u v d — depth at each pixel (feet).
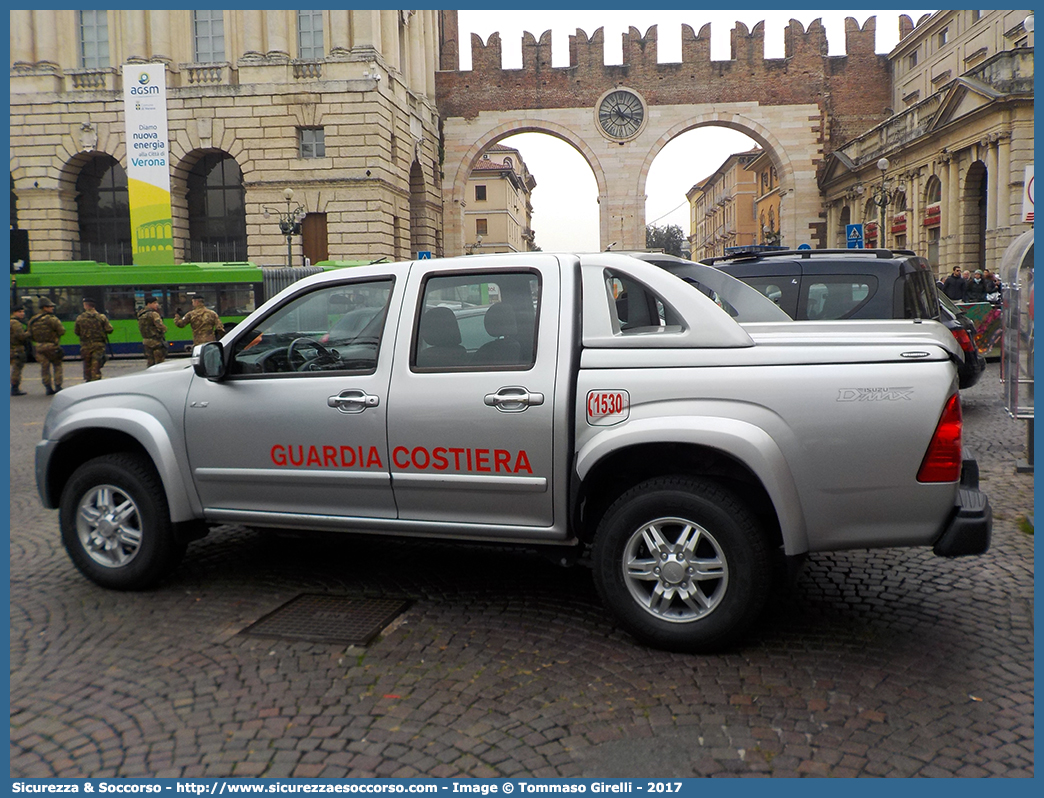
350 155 112.57
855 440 11.88
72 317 92.63
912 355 11.95
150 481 15.62
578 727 10.50
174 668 12.42
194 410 15.43
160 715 11.02
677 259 15.20
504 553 17.99
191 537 16.05
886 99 156.97
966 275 82.02
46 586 16.33
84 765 9.86
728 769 9.52
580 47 155.63
